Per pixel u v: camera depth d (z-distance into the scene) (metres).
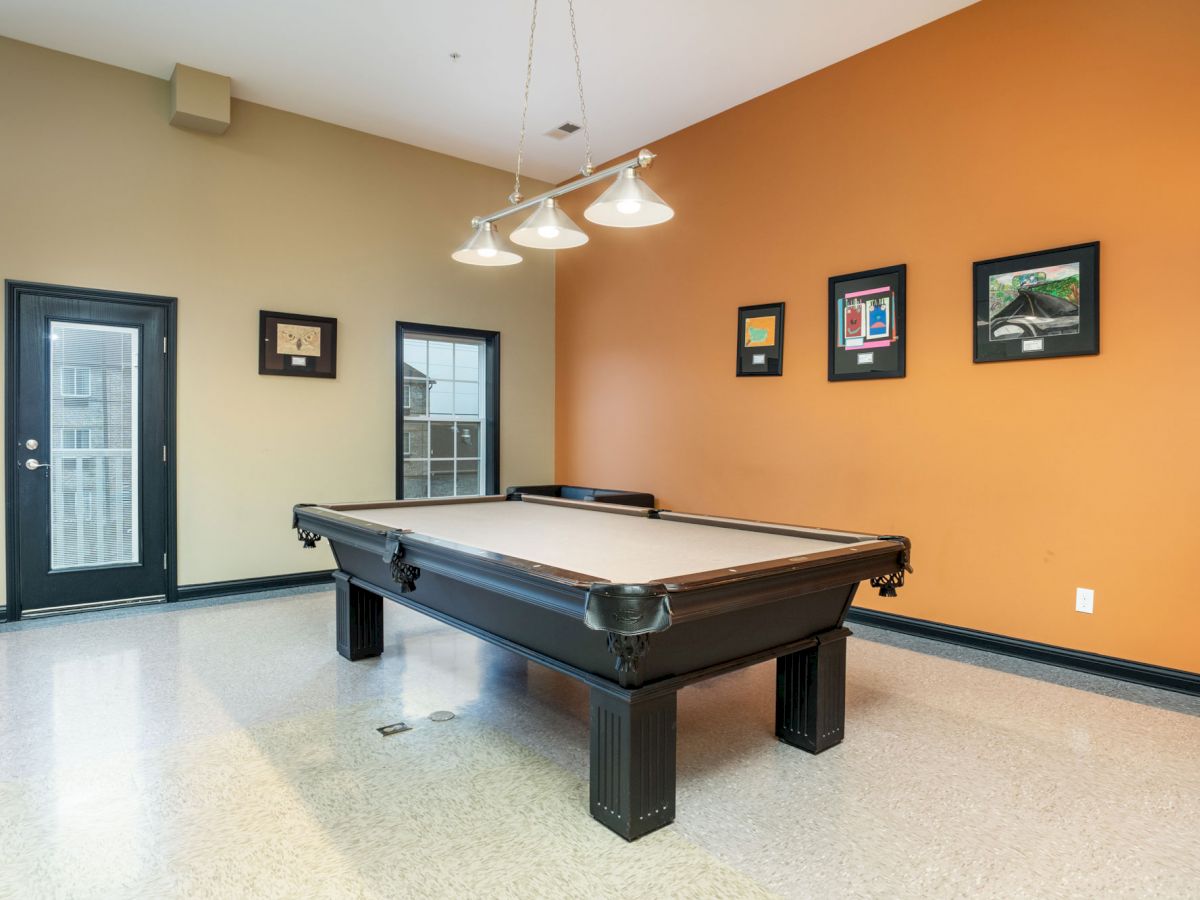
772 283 4.45
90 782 2.17
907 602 3.85
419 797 2.11
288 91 4.50
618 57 4.04
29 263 3.95
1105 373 3.11
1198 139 2.86
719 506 4.81
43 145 3.98
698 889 1.68
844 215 4.06
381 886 1.69
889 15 3.61
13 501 3.97
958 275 3.58
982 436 3.51
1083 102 3.15
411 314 5.39
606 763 1.95
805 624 2.37
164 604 4.39
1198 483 2.88
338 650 3.48
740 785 2.20
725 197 4.74
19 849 1.82
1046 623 3.33
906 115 3.77
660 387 5.24
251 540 4.73
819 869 1.76
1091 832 1.93
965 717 2.72
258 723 2.63
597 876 1.73
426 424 5.65
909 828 1.95
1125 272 3.04
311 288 4.92
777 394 4.44
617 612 1.66
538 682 3.10
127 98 4.22
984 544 3.52
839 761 2.36
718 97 4.54
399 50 3.99
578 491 5.48
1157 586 2.99
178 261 4.41
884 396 3.90
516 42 3.89
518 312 6.03
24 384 3.98
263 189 4.71
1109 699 2.89
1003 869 1.76
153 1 3.52
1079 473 3.20
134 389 4.32
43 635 3.73
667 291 5.17
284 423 4.84
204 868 1.75
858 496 4.03
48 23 3.73
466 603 2.49
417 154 5.39
